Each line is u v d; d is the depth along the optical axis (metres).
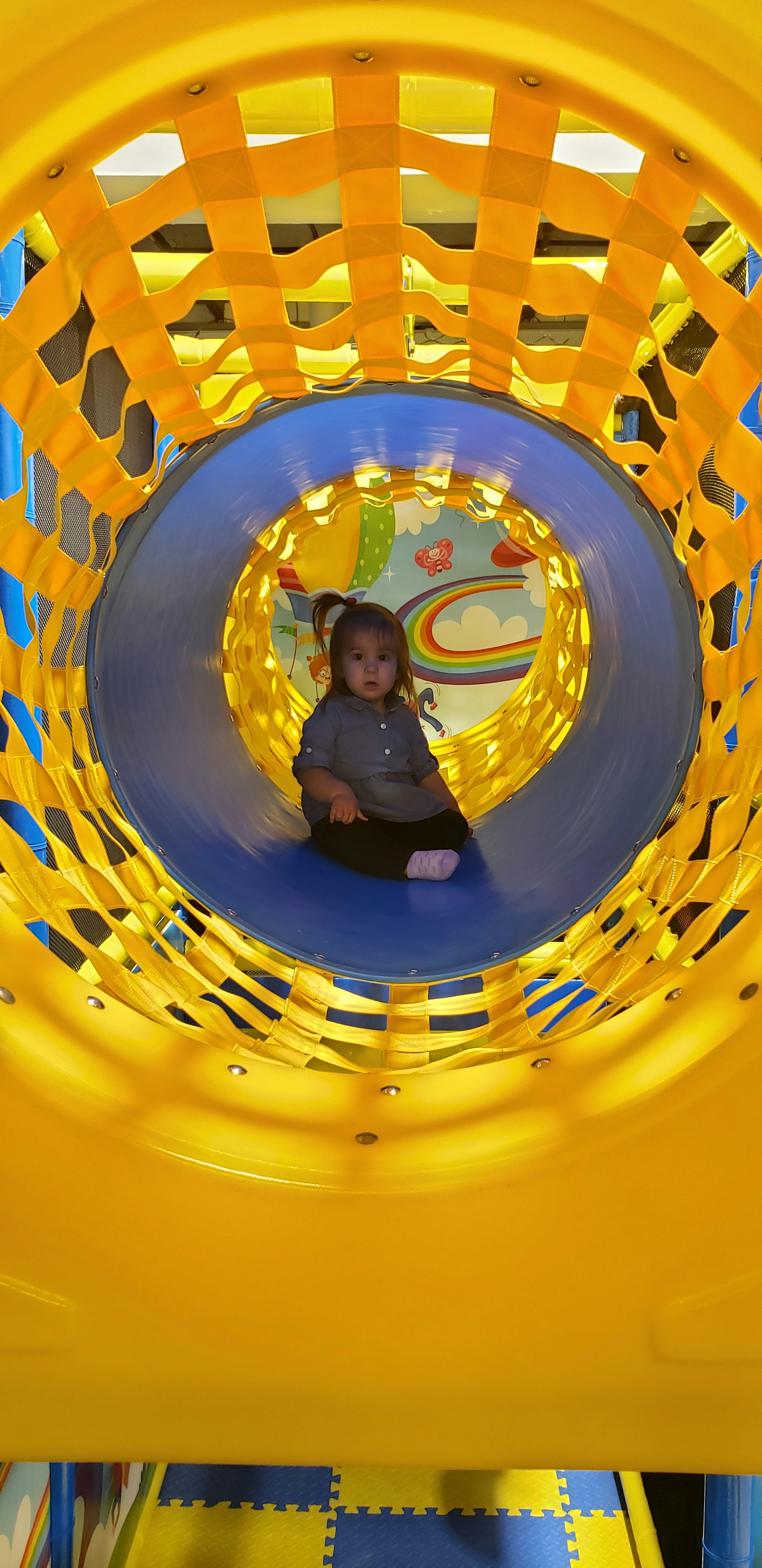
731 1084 1.18
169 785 2.56
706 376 1.41
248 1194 1.15
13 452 2.34
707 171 1.12
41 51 0.95
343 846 3.10
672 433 1.68
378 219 1.50
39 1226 1.07
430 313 1.69
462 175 1.40
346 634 3.71
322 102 3.00
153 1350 1.04
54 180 1.14
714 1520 2.77
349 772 3.44
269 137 3.10
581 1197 1.12
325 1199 1.14
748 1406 1.01
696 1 0.94
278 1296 1.06
